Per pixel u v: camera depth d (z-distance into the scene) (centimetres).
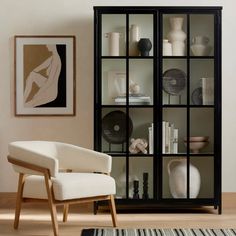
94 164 426
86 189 392
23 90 505
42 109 505
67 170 446
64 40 503
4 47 503
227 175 505
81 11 504
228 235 386
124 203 472
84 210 489
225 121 505
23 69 505
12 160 407
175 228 414
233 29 502
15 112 504
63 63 505
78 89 505
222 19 504
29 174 409
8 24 502
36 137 504
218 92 471
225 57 504
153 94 474
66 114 505
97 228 412
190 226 422
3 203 504
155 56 473
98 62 470
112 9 469
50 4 503
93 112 498
